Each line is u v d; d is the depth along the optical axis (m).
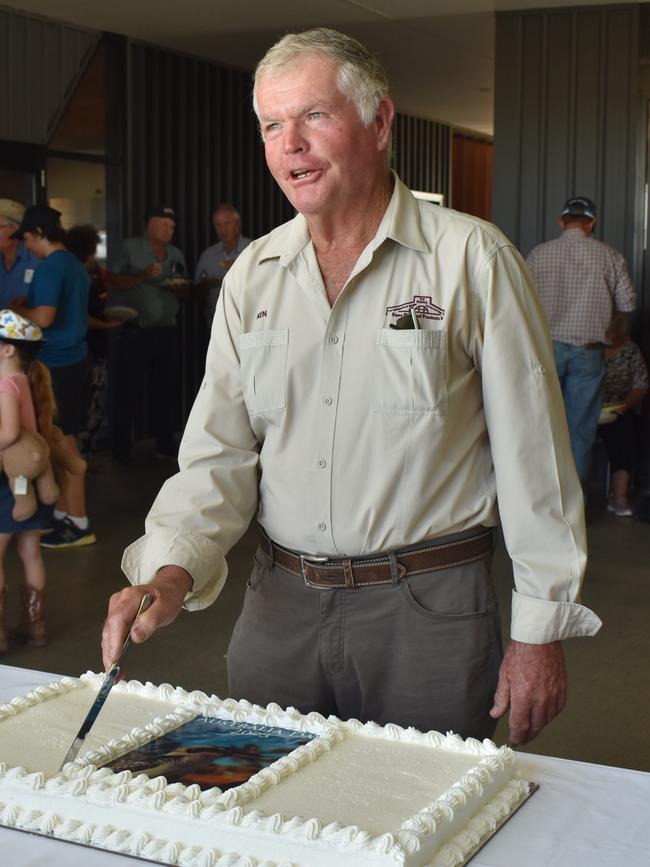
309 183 1.62
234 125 9.51
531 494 1.65
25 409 3.86
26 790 1.28
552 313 5.86
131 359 7.64
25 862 1.18
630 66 6.90
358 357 1.68
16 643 4.02
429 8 7.25
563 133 7.07
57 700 1.62
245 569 5.08
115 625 1.50
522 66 7.11
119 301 7.62
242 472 1.81
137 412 8.71
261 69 1.62
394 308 1.67
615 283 5.86
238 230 7.88
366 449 1.68
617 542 5.66
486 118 12.52
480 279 1.66
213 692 3.56
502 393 1.65
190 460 1.80
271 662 1.81
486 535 1.75
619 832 1.25
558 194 7.12
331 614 1.75
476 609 1.71
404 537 1.68
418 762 1.39
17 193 7.68
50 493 3.88
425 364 1.64
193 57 8.97
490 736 1.81
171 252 7.75
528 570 1.65
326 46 1.58
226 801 1.24
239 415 1.82
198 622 4.30
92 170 8.21
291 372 1.73
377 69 1.62
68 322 5.32
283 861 1.15
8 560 5.10
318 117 1.59
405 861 1.11
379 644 1.73
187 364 9.09
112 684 1.47
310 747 1.41
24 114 7.60
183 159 8.94
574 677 3.76
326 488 1.71
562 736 3.28
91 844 1.22
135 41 8.36
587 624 1.64
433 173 12.81
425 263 1.67
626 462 6.29
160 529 1.70
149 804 1.22
